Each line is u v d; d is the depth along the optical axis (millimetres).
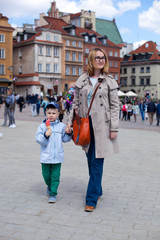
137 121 26969
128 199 5113
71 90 18469
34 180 6125
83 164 7707
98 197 5055
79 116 4832
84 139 4590
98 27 101062
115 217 4305
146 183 6109
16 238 3596
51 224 4008
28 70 66625
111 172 6965
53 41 67688
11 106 16516
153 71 87875
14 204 4734
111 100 4754
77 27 77188
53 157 4875
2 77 61719
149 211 4574
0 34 61094
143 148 10555
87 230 3846
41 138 4816
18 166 7328
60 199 5020
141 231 3857
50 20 70812
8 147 10094
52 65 67812
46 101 27578
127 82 92688
